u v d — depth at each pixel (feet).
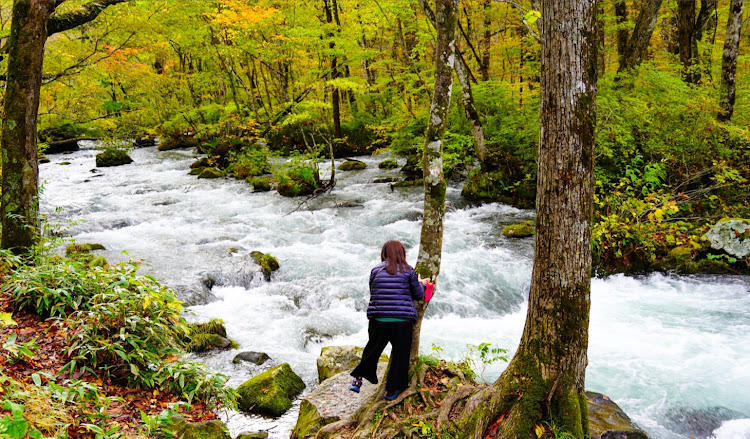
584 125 10.46
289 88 69.92
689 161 37.11
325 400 14.83
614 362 20.27
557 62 10.36
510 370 11.98
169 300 16.93
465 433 11.76
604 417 15.08
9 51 20.17
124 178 56.75
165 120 77.41
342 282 27.91
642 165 37.40
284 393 17.31
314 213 41.68
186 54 70.69
